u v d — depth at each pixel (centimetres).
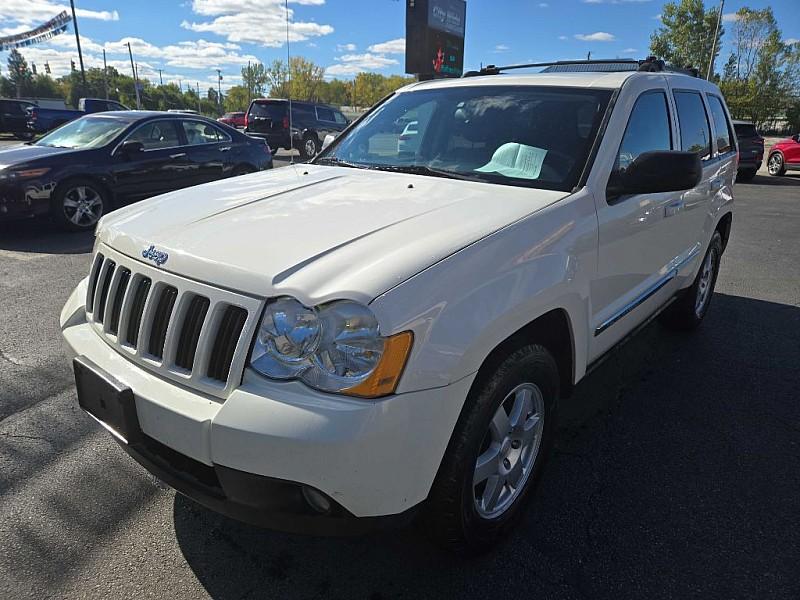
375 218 225
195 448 183
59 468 286
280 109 1872
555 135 288
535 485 255
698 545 242
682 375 399
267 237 209
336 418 168
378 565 230
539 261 221
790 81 4453
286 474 171
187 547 237
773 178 1862
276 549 237
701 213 403
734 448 314
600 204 265
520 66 400
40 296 533
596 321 274
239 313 185
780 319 514
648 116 323
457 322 186
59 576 221
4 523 248
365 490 175
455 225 216
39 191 751
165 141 893
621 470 293
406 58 1850
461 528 212
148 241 217
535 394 240
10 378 375
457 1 1905
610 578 225
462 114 323
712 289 493
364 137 354
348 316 173
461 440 199
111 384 201
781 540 246
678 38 4188
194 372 189
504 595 216
